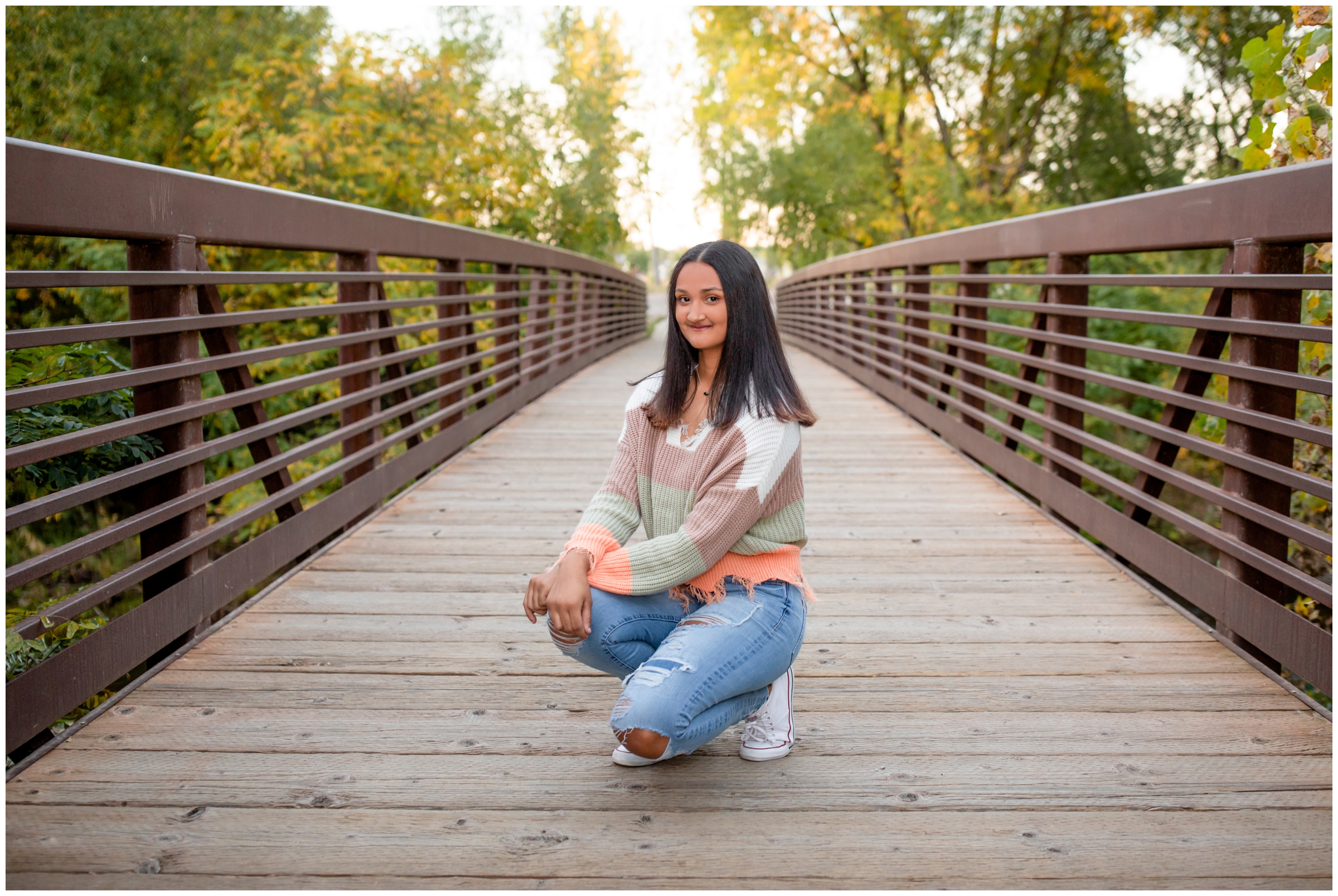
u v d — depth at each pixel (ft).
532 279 25.62
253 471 9.96
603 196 56.24
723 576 6.27
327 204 12.07
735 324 5.96
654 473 6.35
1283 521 8.09
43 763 6.78
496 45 51.21
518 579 11.08
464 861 5.69
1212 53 42.57
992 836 6.01
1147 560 10.85
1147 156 44.96
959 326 18.74
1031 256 14.99
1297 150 10.56
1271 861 5.77
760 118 58.34
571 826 6.07
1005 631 9.61
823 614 10.08
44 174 6.75
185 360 8.80
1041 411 29.78
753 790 6.51
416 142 41.39
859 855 5.79
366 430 13.50
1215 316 9.85
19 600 23.65
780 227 58.65
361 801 6.33
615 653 6.32
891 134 56.13
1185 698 8.06
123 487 7.65
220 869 5.58
